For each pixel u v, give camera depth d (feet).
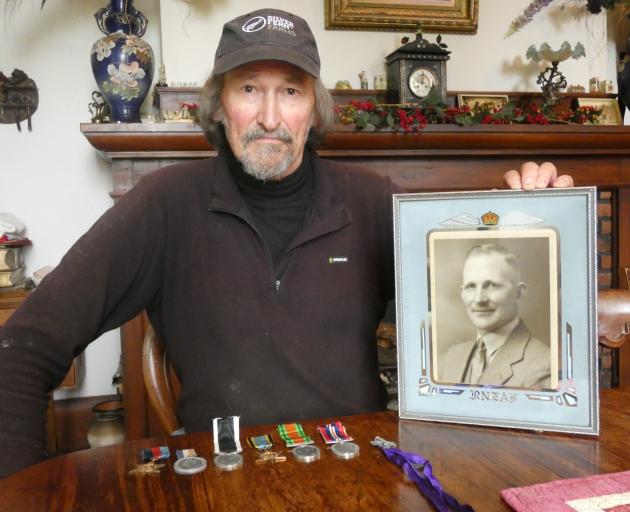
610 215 8.09
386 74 7.95
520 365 2.60
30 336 2.92
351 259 3.63
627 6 8.66
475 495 1.98
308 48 3.44
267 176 3.52
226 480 2.10
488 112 7.20
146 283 3.56
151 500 1.96
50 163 7.72
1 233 7.14
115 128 6.37
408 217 2.77
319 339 3.47
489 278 2.65
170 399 3.52
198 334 3.47
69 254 3.24
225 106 3.57
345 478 2.11
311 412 3.37
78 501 1.96
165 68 7.48
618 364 8.14
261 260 3.50
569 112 7.82
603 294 3.66
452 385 2.68
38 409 2.86
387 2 7.83
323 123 3.99
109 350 8.00
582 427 2.49
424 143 7.11
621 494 1.93
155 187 3.61
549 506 1.85
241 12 7.57
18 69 7.55
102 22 7.18
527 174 2.76
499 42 8.32
